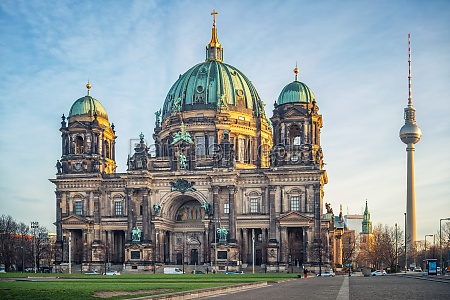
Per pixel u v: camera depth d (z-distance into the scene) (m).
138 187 167.88
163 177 169.75
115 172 188.12
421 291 58.03
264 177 165.00
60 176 173.25
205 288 58.19
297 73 173.38
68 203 172.88
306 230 157.75
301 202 160.12
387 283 79.62
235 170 165.00
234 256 160.38
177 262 176.62
